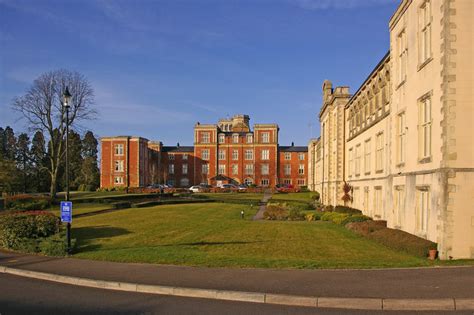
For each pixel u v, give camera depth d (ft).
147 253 47.62
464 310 26.58
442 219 46.83
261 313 26.30
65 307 28.12
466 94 47.19
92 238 63.67
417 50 57.36
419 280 32.42
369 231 67.72
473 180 46.57
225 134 317.22
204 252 49.80
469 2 47.65
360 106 108.06
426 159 53.21
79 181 300.20
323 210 125.49
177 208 128.47
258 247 55.47
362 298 27.58
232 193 236.84
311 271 36.65
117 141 284.20
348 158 126.52
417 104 57.06
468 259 45.29
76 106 150.20
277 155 314.14
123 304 28.81
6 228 53.06
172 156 326.85
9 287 34.45
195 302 29.22
